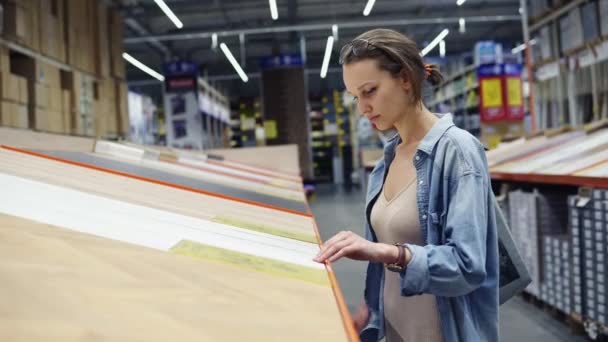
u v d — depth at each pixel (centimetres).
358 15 1537
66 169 150
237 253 90
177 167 260
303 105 1573
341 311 66
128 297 60
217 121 1956
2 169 128
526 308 353
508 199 401
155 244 86
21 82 534
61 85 677
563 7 536
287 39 1803
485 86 1227
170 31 1596
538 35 595
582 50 513
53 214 93
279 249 102
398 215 126
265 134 1584
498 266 117
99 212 102
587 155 320
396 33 117
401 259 103
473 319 118
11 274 60
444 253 103
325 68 1595
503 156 436
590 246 268
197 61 2072
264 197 200
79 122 693
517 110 1230
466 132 117
